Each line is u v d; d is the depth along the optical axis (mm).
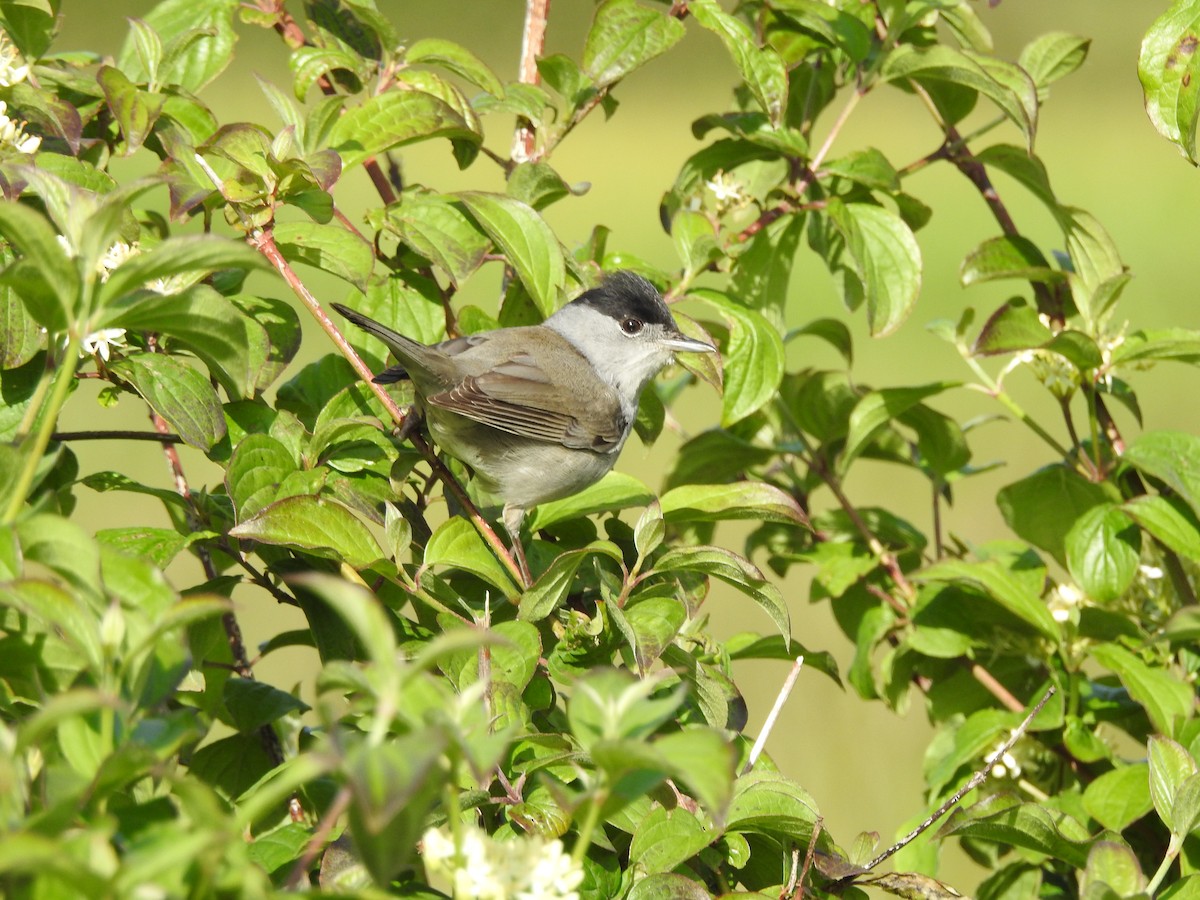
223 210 6055
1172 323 23062
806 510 8516
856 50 7441
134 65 7035
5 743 2992
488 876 3168
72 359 3803
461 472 7770
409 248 7074
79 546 3391
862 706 13312
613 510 6887
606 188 29266
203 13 7203
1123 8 35406
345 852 4273
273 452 5691
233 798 6074
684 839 4852
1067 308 8000
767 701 13516
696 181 7934
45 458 4066
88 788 2902
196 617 3188
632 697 3113
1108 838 5438
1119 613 7145
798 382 8383
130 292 4211
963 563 6875
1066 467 7547
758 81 7043
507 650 5191
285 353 6113
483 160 25031
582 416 8172
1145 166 32281
